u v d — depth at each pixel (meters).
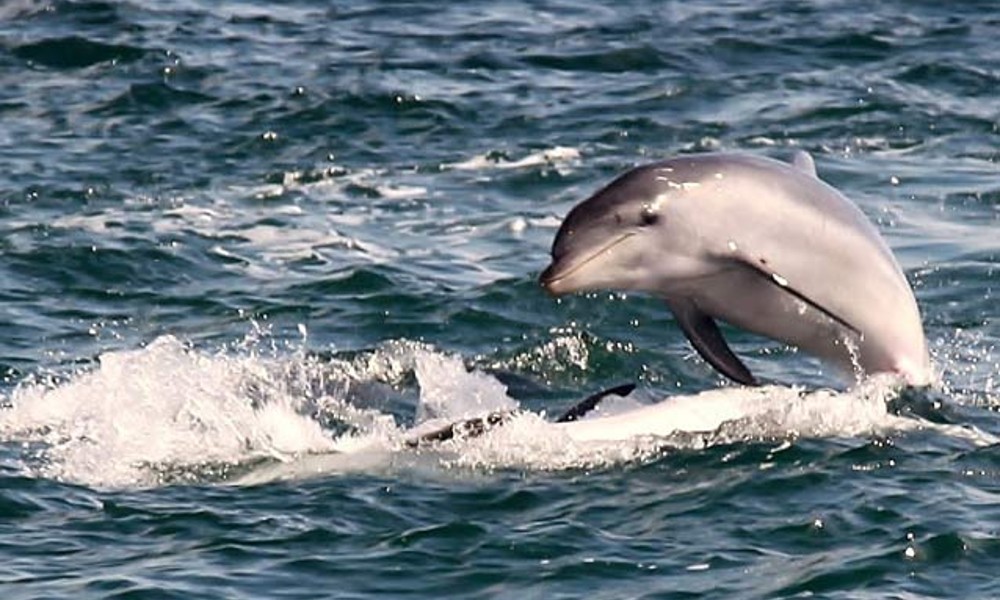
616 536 43.69
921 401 50.78
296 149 76.50
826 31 89.38
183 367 53.47
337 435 50.03
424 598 41.00
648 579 41.62
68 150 76.00
